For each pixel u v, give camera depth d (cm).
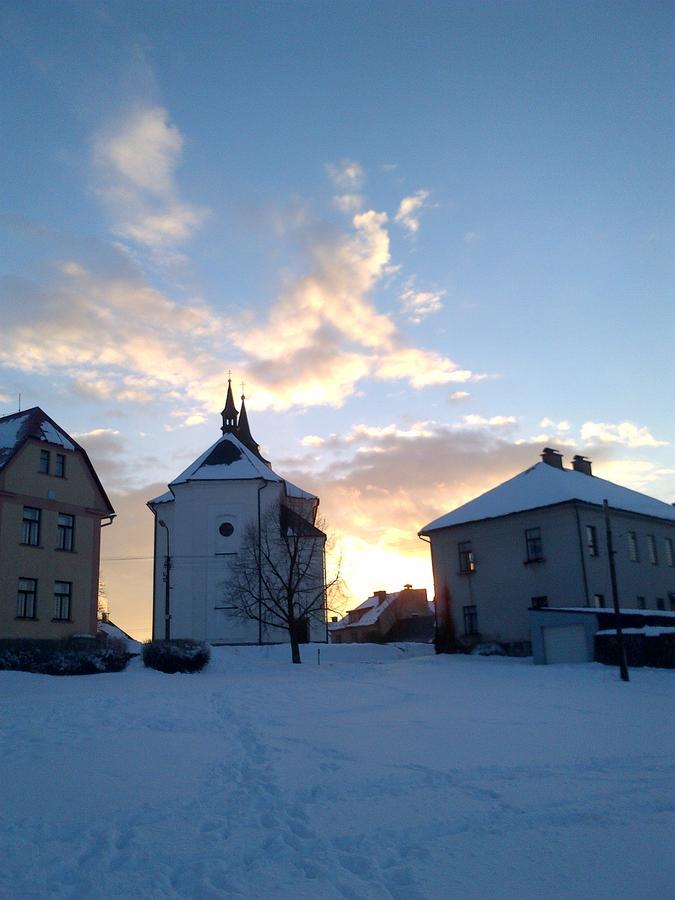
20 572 3541
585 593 3950
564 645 3444
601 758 1086
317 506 5044
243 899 573
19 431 3797
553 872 627
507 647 4256
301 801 861
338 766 1044
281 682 2594
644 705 1780
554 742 1228
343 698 2000
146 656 3134
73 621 3788
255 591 4791
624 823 762
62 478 3872
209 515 5378
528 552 4266
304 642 5322
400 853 680
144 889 599
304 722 1512
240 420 7869
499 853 675
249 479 5388
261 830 750
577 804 833
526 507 4259
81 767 1059
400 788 912
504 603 4319
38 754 1161
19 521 3584
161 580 5653
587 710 1681
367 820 779
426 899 570
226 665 3428
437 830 745
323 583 4862
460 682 2542
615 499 4494
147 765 1072
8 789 926
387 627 8675
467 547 4600
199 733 1388
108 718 1572
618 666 3070
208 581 5259
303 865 648
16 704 1803
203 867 642
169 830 750
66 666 2798
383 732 1359
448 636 4588
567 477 4538
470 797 866
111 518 4175
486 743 1223
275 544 4925
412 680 2666
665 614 3603
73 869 646
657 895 577
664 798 857
